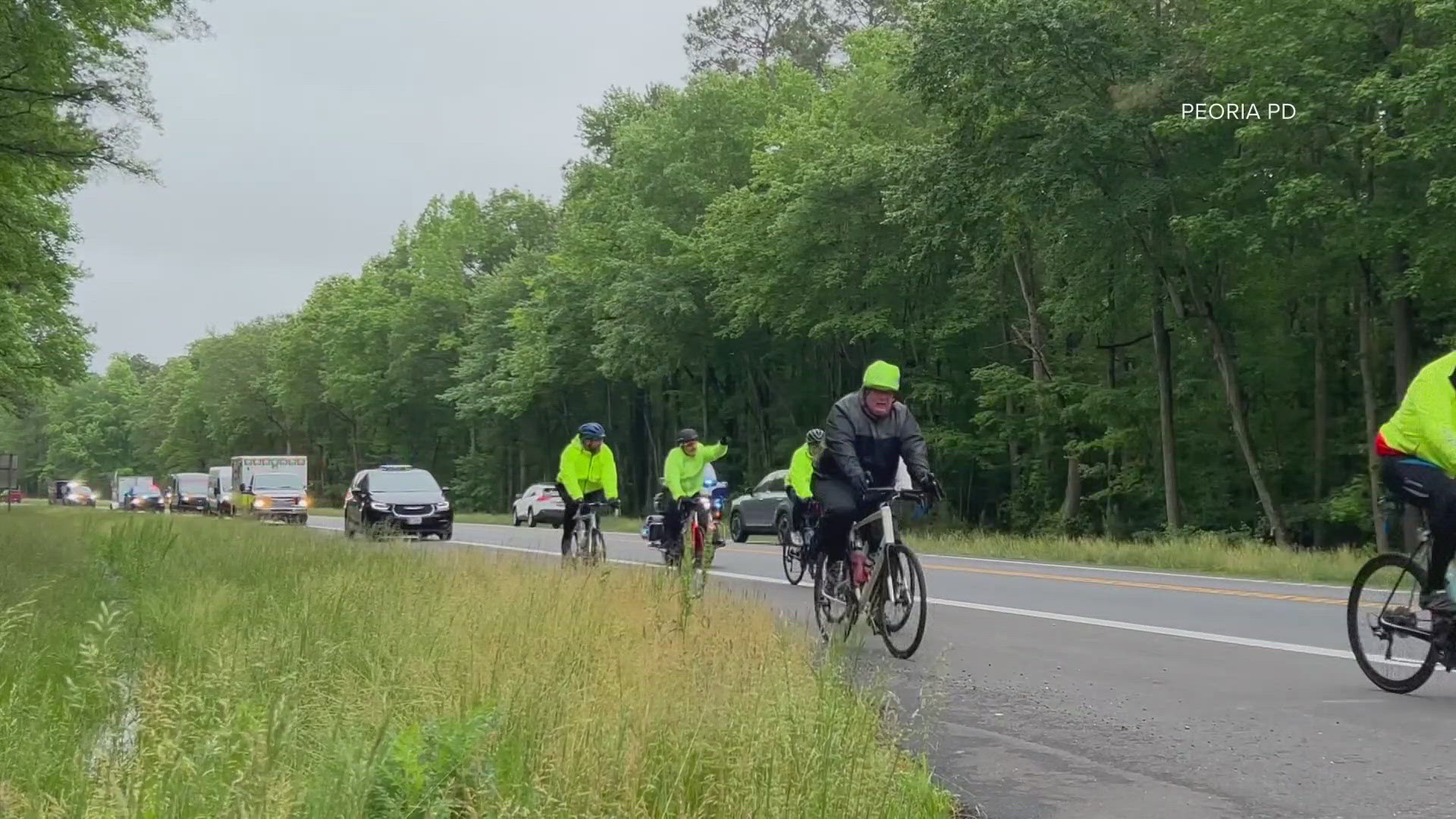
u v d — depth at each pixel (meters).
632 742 4.75
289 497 47.91
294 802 3.83
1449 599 7.79
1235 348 36.47
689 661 6.38
